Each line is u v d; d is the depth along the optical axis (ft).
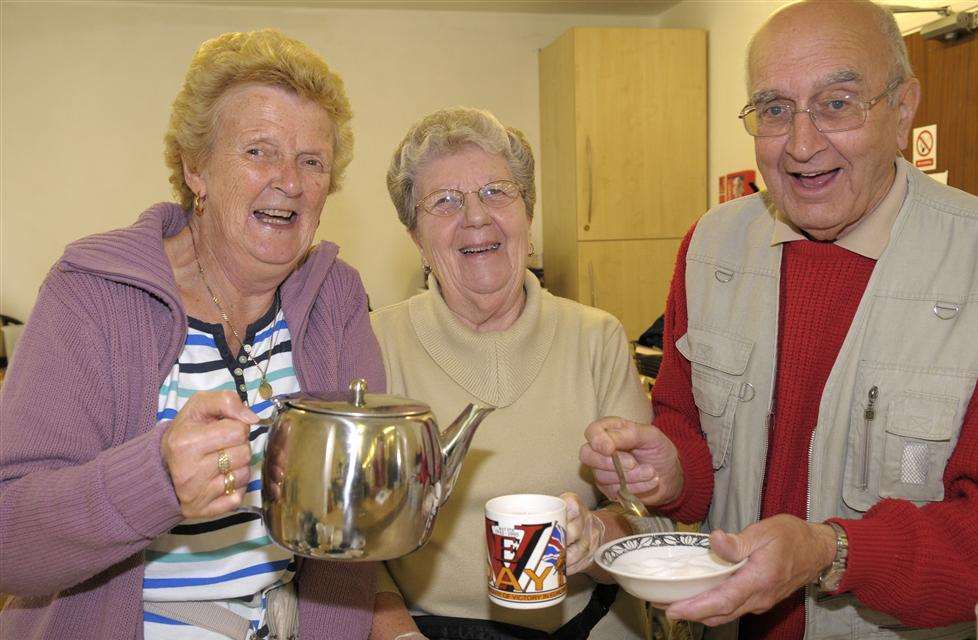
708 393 4.46
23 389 3.09
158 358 3.44
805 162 3.83
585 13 15.53
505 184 4.43
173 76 14.24
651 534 3.41
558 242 14.85
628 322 14.17
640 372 9.40
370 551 2.86
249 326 3.83
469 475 4.44
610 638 4.49
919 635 3.97
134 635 3.35
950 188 4.12
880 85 3.74
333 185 3.90
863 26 3.75
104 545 2.83
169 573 3.55
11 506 2.89
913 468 3.87
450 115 4.46
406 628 4.00
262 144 3.43
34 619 3.39
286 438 2.88
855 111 3.72
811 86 3.74
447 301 4.75
